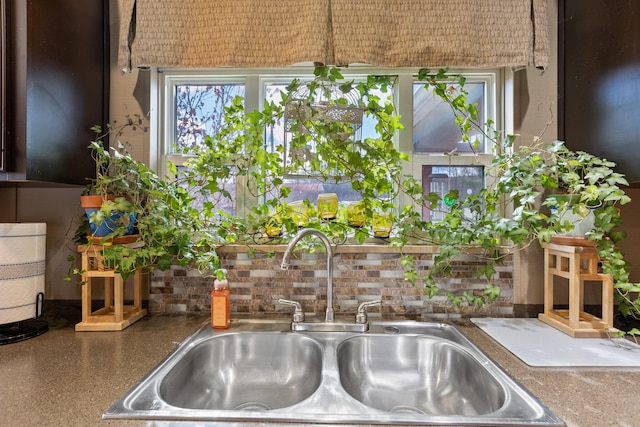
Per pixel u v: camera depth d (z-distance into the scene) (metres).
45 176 1.02
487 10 1.15
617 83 1.04
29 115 0.96
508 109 1.30
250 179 1.36
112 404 0.65
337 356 0.92
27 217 1.27
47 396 0.68
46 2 1.02
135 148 1.30
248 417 0.61
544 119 1.27
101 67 1.27
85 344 0.97
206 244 1.23
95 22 1.24
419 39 1.14
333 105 1.18
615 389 0.71
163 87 1.37
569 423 0.59
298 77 1.40
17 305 1.02
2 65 0.94
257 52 1.15
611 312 1.03
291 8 1.15
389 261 1.25
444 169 1.37
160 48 1.17
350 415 0.62
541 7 1.16
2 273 0.99
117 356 0.89
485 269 1.20
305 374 1.01
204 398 0.95
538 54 1.15
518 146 1.27
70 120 1.12
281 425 0.60
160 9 1.17
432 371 1.02
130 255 1.04
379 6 1.14
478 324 1.14
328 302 1.12
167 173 1.36
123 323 1.09
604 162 1.02
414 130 1.39
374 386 1.02
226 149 1.30
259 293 1.26
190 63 1.17
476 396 0.87
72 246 1.27
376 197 1.29
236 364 1.05
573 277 1.04
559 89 1.26
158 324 1.15
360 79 1.37
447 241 1.20
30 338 1.01
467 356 0.92
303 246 1.24
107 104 1.29
